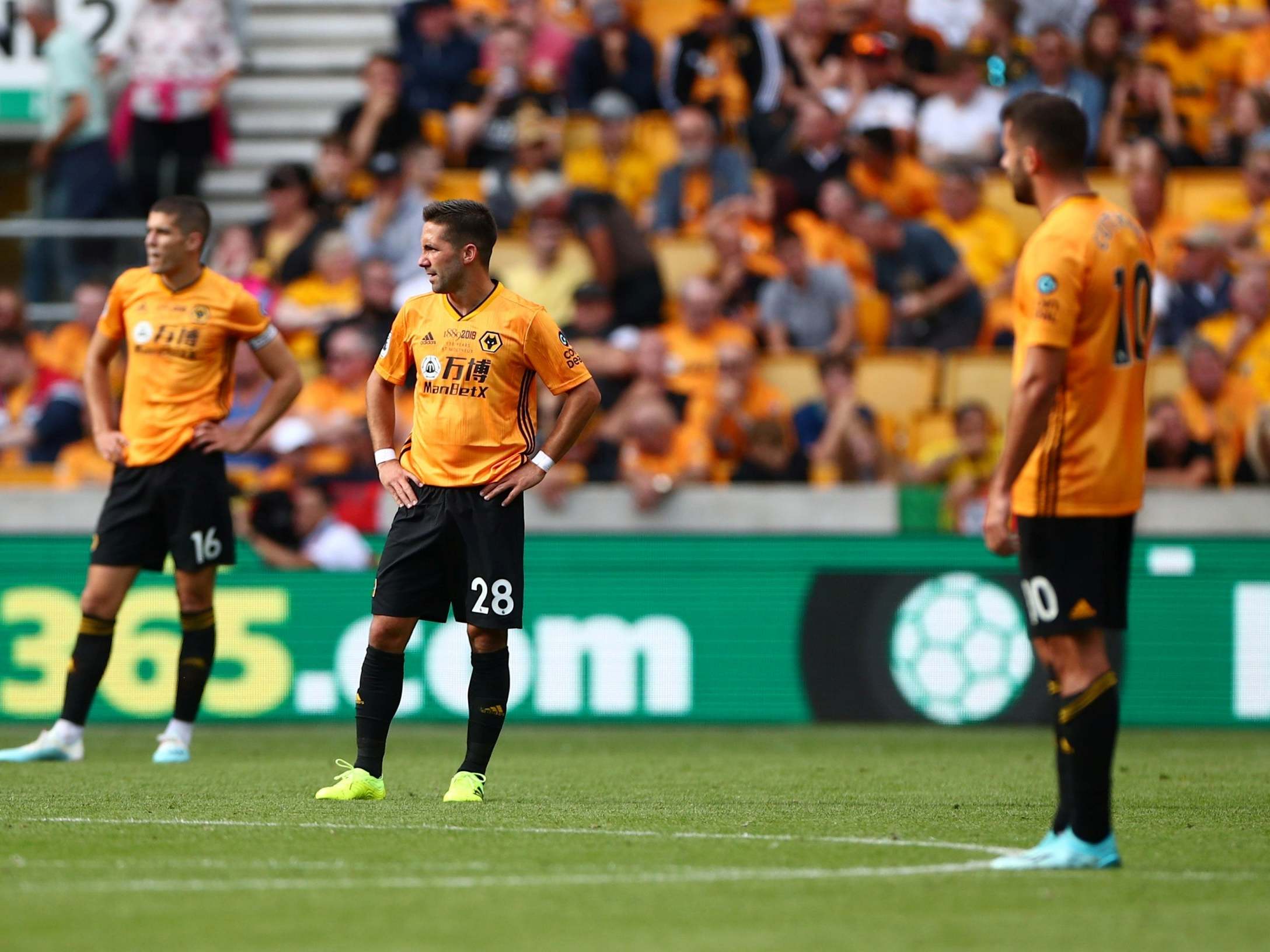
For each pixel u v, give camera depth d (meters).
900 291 46.69
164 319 27.67
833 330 45.59
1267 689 40.12
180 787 23.84
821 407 43.47
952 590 40.09
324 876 15.14
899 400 44.66
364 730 21.80
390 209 48.03
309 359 45.91
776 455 42.19
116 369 45.88
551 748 33.38
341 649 39.78
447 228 20.81
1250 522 40.91
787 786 25.03
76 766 27.44
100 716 39.34
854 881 15.02
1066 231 15.45
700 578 40.31
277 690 39.72
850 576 40.25
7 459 44.97
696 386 43.75
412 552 21.19
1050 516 15.59
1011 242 48.59
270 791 23.20
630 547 40.31
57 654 39.41
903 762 30.08
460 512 20.94
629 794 23.58
